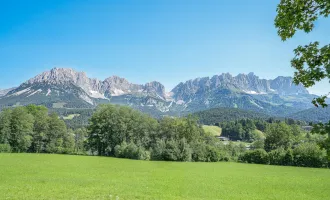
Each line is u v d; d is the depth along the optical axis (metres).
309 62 7.26
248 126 183.50
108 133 102.19
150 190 31.98
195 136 105.12
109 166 61.12
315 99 6.96
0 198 23.09
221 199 28.75
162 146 91.06
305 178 52.72
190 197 28.83
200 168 67.38
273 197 32.12
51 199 23.25
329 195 34.53
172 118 108.56
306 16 7.45
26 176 39.22
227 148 111.38
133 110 110.81
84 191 28.53
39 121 105.06
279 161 89.88
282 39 7.98
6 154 84.94
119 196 26.72
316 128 6.50
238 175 54.78
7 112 97.38
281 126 115.81
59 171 47.25
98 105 105.81
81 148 115.25
